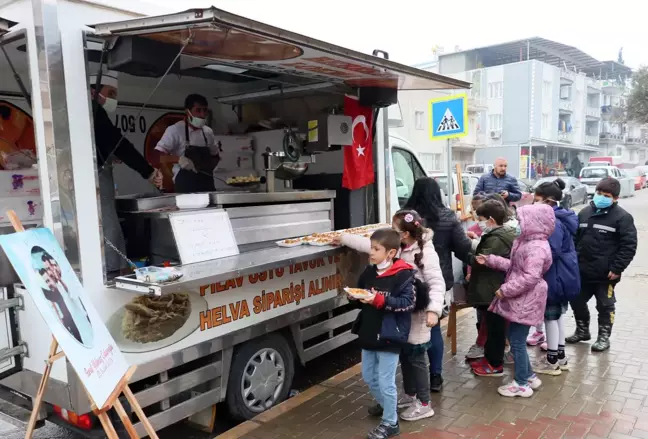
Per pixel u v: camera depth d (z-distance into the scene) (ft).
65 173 8.43
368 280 10.25
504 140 111.55
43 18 8.07
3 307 9.37
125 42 8.75
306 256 11.14
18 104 13.56
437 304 10.52
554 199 13.37
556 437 10.22
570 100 127.34
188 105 14.89
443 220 12.95
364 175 15.37
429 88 15.24
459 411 11.50
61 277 7.43
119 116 15.71
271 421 11.27
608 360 14.34
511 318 11.85
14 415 9.70
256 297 11.44
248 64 11.55
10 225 11.74
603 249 14.82
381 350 10.02
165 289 8.14
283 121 17.54
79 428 9.41
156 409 9.89
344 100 15.37
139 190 16.38
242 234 11.96
